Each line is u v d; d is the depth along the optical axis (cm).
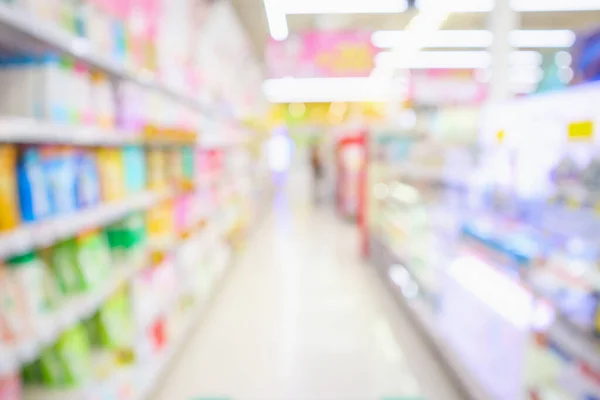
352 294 462
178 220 335
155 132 262
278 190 1889
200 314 369
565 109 180
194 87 389
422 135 525
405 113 737
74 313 177
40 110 170
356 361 313
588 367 167
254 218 845
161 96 305
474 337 263
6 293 146
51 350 191
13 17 137
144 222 278
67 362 191
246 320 389
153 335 274
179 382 284
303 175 1861
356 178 935
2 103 171
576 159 188
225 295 458
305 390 276
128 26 258
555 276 179
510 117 229
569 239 182
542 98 197
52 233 158
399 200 485
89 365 205
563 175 192
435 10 462
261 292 468
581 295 160
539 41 719
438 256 341
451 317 303
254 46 824
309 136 1831
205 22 468
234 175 613
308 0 461
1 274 145
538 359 193
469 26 664
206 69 455
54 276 185
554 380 184
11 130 134
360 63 770
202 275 394
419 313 348
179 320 335
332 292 468
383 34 683
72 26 194
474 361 251
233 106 624
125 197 244
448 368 283
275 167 1945
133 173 257
